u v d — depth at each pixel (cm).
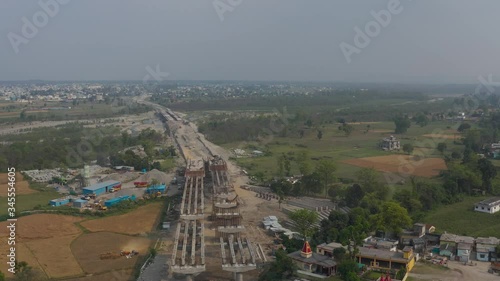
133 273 8525
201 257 8150
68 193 14412
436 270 8775
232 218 10269
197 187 13275
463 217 11731
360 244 9356
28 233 10625
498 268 8731
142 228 11356
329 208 12925
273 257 9350
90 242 10238
